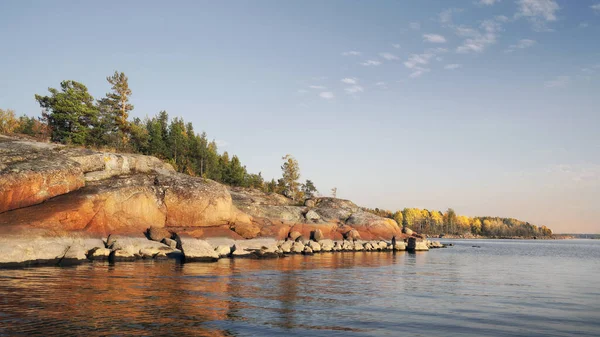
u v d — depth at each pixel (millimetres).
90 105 62562
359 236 70875
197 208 48312
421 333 12961
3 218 31828
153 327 12641
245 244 47812
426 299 19203
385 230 76812
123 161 49031
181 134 85562
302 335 12406
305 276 27531
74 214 35750
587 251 90250
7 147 39531
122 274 25203
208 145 108875
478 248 93562
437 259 49219
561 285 25734
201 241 39750
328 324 13867
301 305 17062
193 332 12266
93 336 11438
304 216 70188
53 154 41781
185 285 21516
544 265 43812
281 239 59219
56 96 57250
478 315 15812
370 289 22141
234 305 16609
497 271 34969
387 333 12867
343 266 35938
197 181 51719
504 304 18312
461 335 12828
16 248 29141
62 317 13477
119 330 12156
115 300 16672
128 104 69062
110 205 40031
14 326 12242
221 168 98375
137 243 38281
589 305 18391
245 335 12227
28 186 34906
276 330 12906
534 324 14492
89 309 14812
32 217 33031
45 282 20969
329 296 19484
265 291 20516
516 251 81625
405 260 46125
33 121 72750
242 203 64938
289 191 107562
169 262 34688
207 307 15984
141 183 45875
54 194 37094
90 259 34219
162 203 46469
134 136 71000
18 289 18672
